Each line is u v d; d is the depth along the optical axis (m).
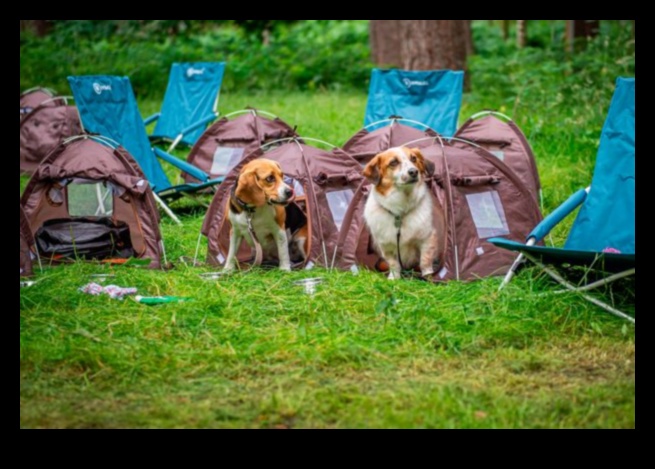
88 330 5.74
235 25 23.78
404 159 7.01
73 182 7.82
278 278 7.06
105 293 6.53
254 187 7.11
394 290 6.60
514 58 19.81
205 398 4.72
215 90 13.71
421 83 11.48
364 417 4.42
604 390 4.69
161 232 8.56
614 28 19.06
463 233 7.16
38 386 4.86
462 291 6.48
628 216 6.43
